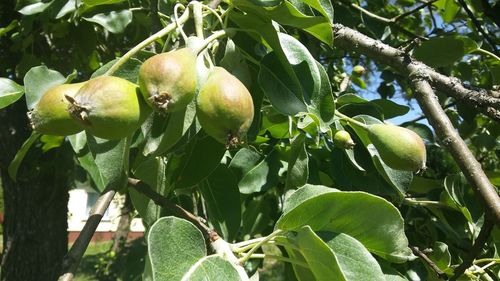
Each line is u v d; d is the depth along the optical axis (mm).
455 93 413
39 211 1026
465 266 380
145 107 290
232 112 283
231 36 373
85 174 1061
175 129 316
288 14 364
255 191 533
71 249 308
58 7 644
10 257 1035
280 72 392
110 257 2174
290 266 494
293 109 380
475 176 351
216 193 450
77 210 4906
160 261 256
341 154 518
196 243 274
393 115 600
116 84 274
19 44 839
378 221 307
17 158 433
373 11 1102
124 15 632
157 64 277
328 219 306
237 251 309
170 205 358
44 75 441
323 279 287
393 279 360
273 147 563
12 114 1000
